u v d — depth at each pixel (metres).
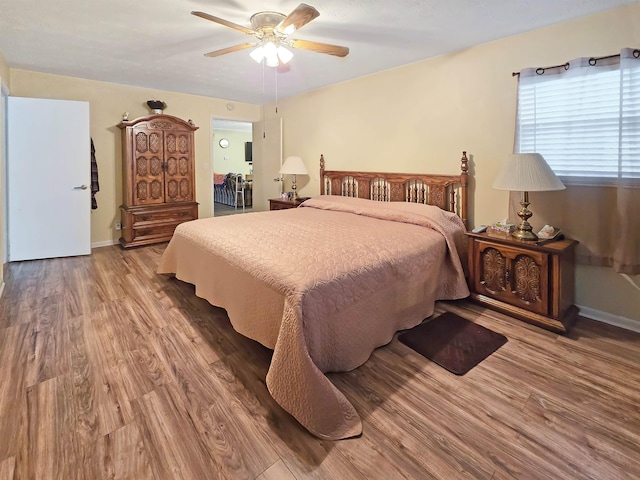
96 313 2.66
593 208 2.54
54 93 4.29
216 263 2.40
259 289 1.90
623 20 2.35
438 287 2.74
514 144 2.90
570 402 1.69
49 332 2.35
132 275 3.58
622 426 1.54
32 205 4.06
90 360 2.03
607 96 2.43
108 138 4.76
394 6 2.38
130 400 1.69
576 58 2.55
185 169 5.08
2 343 2.19
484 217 3.25
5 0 2.33
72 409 1.62
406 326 2.39
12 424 1.52
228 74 4.18
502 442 1.45
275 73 4.11
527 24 2.67
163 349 2.16
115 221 4.95
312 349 1.67
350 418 1.53
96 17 2.58
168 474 1.29
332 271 1.84
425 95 3.59
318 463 1.35
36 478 1.26
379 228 2.86
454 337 2.32
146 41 3.08
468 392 1.77
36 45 3.21
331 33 2.87
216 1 2.30
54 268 3.80
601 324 2.52
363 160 4.34
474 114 3.21
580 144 2.57
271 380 1.62
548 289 2.40
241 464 1.34
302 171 4.94
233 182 9.05
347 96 4.46
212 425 1.54
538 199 2.80
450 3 2.34
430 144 3.59
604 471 1.31
